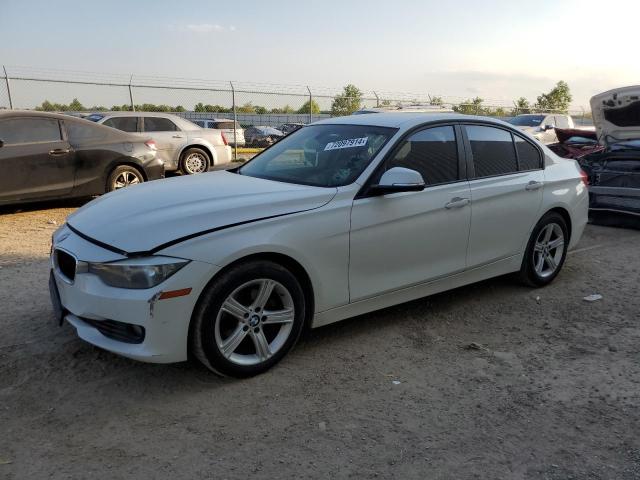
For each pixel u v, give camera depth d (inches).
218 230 126.8
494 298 198.4
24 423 115.7
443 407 126.6
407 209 157.9
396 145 161.3
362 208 149.2
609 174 322.0
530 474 104.0
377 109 708.0
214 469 103.1
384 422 119.9
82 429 114.3
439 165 170.4
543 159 206.5
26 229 289.4
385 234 153.9
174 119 528.7
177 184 160.1
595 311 188.2
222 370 130.7
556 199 204.2
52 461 104.0
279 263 137.9
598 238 298.0
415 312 183.3
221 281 125.6
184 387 131.8
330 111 890.1
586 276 227.6
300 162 172.6
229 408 123.6
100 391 129.0
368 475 102.6
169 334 121.3
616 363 150.2
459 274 177.8
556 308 190.4
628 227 320.2
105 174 344.2
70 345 150.5
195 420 118.6
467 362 148.9
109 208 142.6
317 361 146.9
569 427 119.6
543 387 136.6
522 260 199.8
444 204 166.6
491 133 190.2
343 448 110.4
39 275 209.6
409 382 137.6
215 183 159.2
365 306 156.3
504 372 143.9
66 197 333.4
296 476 101.7
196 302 123.5
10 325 162.4
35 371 136.8
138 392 129.0
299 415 121.7
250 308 133.1
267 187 151.9
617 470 105.5
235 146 780.0
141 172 363.3
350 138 171.2
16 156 307.1
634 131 336.5
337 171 158.7
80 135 335.3
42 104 651.5
